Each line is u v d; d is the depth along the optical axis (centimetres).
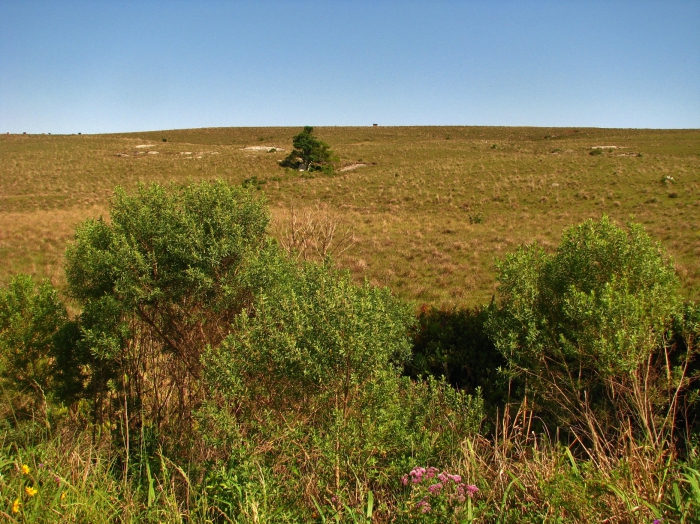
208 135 10938
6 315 534
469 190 3459
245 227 582
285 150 7462
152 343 573
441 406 429
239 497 304
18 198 3962
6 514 284
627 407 437
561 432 491
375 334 376
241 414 400
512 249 1706
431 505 281
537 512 292
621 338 405
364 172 5078
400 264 1519
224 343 407
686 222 2000
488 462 381
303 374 365
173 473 384
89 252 511
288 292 480
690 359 462
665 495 304
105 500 316
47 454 375
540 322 509
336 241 1773
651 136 8788
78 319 573
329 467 325
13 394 520
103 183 4794
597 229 541
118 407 551
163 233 528
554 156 5122
